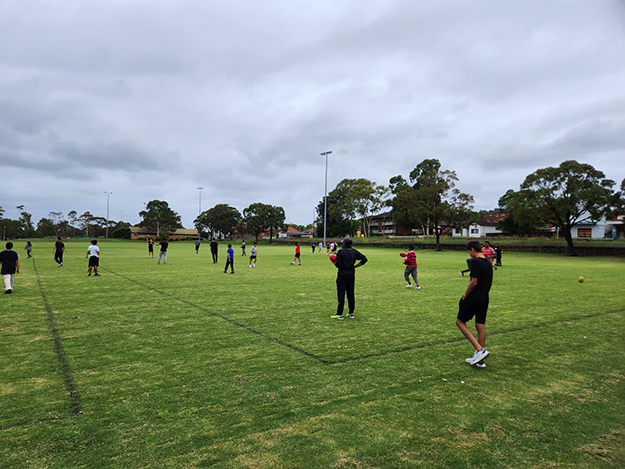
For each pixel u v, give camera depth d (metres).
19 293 10.72
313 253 40.38
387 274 17.08
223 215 94.50
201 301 9.51
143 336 6.16
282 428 3.22
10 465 2.68
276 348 5.52
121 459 2.76
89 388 4.04
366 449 2.93
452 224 49.28
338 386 4.12
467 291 4.91
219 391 3.97
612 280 14.97
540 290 12.00
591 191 33.41
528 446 3.00
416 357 5.14
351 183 71.62
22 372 4.50
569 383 4.29
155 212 100.94
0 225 109.12
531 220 38.28
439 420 3.40
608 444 3.03
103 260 25.47
